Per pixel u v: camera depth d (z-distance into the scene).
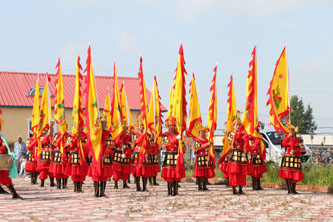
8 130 25.45
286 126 12.23
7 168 10.72
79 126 12.23
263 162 13.49
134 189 13.82
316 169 14.95
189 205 9.82
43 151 14.45
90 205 9.85
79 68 12.35
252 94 12.57
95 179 11.32
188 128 13.08
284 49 12.45
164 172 11.64
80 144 12.23
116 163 13.66
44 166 14.38
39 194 12.18
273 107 12.39
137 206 9.67
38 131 14.70
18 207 9.56
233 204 9.98
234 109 14.00
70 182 16.44
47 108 14.92
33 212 8.84
